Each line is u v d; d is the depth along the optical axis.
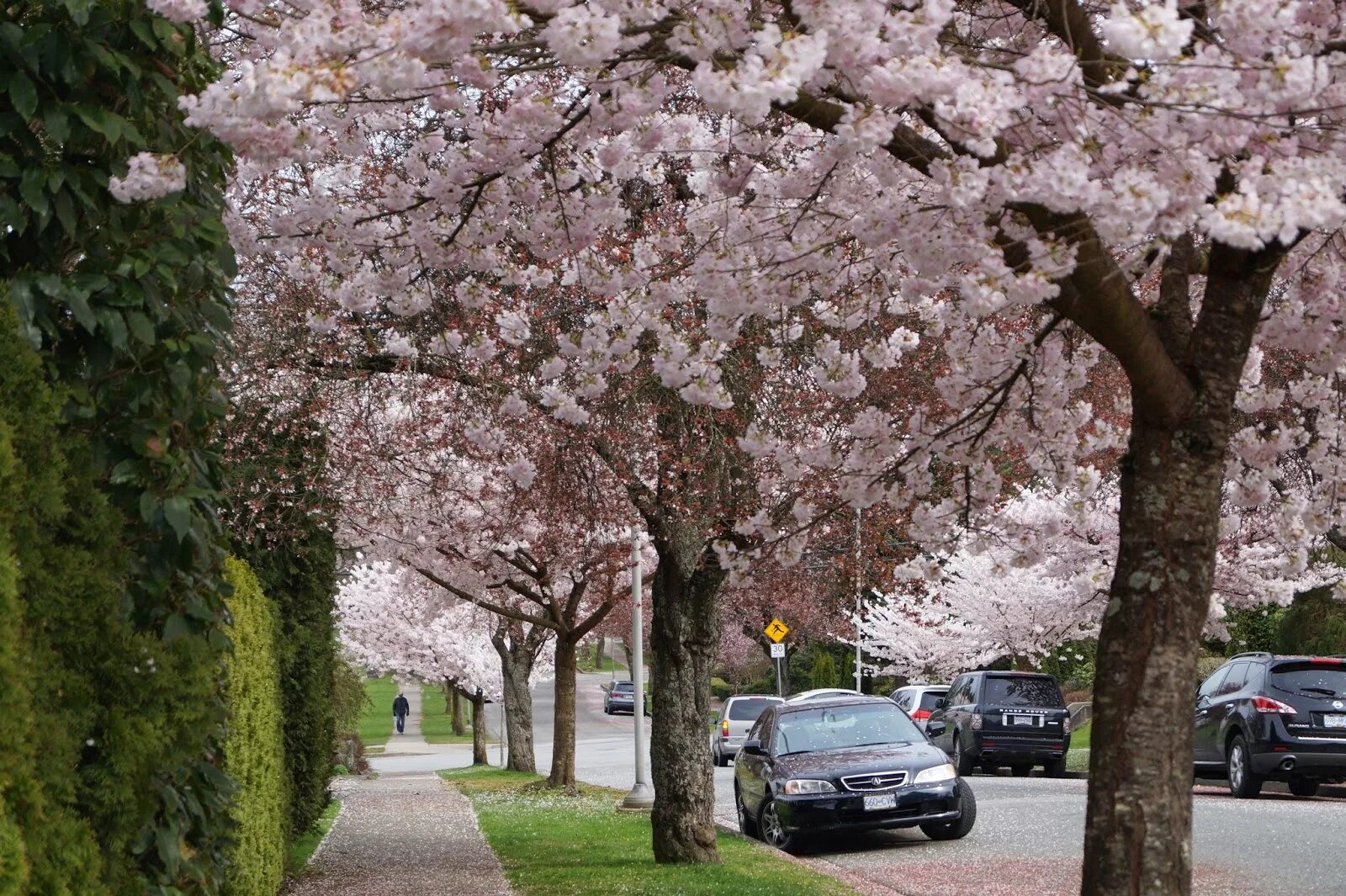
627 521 17.77
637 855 16.06
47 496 4.69
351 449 15.42
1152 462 6.19
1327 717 20.19
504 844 17.94
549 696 100.75
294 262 9.02
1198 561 6.11
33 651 4.69
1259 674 20.94
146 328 5.48
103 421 5.65
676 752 15.28
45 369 5.43
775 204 7.79
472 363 12.77
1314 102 5.70
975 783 28.59
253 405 13.59
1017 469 11.49
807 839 19.36
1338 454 8.47
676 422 14.23
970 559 35.31
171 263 5.82
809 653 70.25
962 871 14.55
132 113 5.76
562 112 7.16
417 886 13.83
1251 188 5.34
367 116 7.81
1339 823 16.97
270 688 11.84
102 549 5.15
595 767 41.16
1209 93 5.29
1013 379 8.30
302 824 15.20
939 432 8.50
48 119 5.31
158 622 5.78
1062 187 5.27
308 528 14.33
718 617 15.65
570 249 8.27
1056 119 6.07
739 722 41.38
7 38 5.23
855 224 6.57
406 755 57.25
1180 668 6.02
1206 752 22.22
